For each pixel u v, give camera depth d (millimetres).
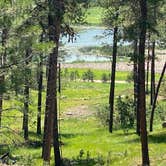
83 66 125625
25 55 20281
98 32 164250
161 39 43500
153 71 61562
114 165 34969
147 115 58750
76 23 29734
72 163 37062
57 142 36312
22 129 45906
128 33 30641
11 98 19938
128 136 48406
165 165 31891
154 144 39375
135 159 35188
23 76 20062
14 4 18625
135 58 35062
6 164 22562
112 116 53875
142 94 29984
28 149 42062
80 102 79875
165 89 71562
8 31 19531
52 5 25625
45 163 25859
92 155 40375
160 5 29547
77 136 53562
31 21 24266
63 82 86125
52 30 27031
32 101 21641
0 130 21984
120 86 96812
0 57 19906
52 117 28531
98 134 53500
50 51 20484
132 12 29891
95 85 99375
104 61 131500
